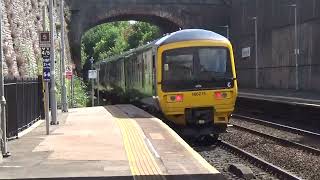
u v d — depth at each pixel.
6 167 11.02
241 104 38.78
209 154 16.16
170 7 67.00
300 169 13.46
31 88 22.00
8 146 14.33
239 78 67.94
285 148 16.94
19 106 18.75
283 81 55.72
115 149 13.35
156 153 12.66
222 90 18.48
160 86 18.48
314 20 48.84
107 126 19.16
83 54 107.00
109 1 65.38
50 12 20.42
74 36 63.94
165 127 17.91
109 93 46.16
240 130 22.66
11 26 25.78
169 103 18.33
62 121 22.17
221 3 68.44
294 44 52.91
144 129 17.45
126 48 112.44
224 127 18.77
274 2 57.59
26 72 27.59
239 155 15.69
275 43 57.59
